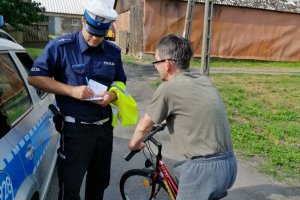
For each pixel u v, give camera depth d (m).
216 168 2.16
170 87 2.13
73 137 2.51
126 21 21.25
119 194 3.70
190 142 2.16
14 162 1.99
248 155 5.12
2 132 2.03
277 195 4.00
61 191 2.69
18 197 1.92
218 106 2.16
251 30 18.64
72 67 2.43
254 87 11.20
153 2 16.58
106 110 2.62
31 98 2.88
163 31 17.08
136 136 2.32
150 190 3.05
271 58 19.44
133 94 8.94
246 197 3.90
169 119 2.23
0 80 2.35
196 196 2.21
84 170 2.63
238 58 18.88
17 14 12.23
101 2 2.33
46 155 2.93
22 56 3.11
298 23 19.27
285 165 4.83
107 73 2.57
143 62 16.23
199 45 17.59
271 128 6.45
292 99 9.55
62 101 2.52
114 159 4.63
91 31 2.33
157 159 2.85
